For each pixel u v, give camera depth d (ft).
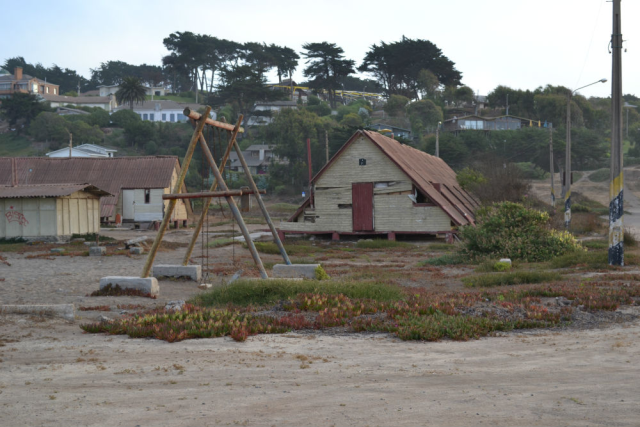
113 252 97.25
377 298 43.37
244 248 107.96
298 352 28.17
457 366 25.16
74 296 49.78
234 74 427.74
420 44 489.26
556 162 375.66
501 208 87.40
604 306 38.63
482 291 47.50
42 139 428.97
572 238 84.23
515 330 33.94
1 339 30.35
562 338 31.07
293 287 44.60
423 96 495.41
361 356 27.27
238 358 26.66
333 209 129.39
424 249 108.68
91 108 527.40
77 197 128.06
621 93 65.92
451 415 18.31
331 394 20.75
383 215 125.59
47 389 21.40
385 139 134.92
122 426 17.38
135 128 420.36
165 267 63.00
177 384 22.13
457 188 163.84
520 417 18.07
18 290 53.42
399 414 18.44
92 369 24.45
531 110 507.30
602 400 19.74
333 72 510.58
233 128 58.08
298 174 334.85
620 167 65.26
